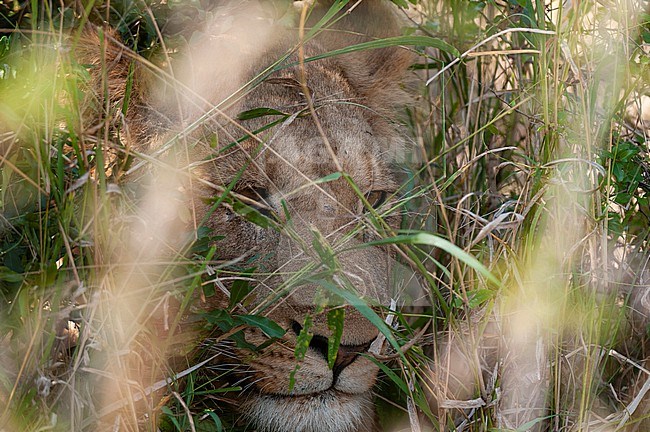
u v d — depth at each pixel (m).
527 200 5.62
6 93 4.62
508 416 5.58
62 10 4.63
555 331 5.39
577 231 5.57
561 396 5.70
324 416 5.70
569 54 5.42
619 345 6.38
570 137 5.63
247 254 5.39
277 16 6.60
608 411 6.03
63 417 4.49
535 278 5.43
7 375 4.42
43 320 4.36
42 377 4.20
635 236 6.48
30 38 5.44
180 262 4.61
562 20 5.97
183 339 5.19
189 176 4.90
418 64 7.88
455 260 5.19
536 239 5.49
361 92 7.02
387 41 5.16
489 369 5.74
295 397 5.68
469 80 7.95
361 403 6.00
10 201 4.73
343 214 5.80
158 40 5.95
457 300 5.31
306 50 6.64
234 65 6.15
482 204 7.16
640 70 6.07
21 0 5.92
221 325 5.08
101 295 4.36
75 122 4.77
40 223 4.39
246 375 5.80
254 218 4.96
